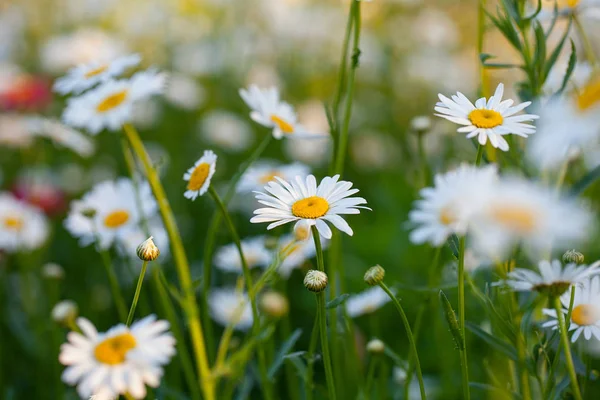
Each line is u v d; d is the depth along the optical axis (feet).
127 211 2.64
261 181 2.62
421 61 5.98
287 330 2.62
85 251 3.68
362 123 5.50
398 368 2.58
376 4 6.60
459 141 3.90
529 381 2.24
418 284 3.24
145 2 6.48
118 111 2.45
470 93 4.83
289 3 6.21
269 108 2.50
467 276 2.15
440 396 2.66
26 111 4.47
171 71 5.86
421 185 2.76
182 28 6.32
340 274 2.48
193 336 2.20
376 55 6.05
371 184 4.69
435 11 6.62
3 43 5.93
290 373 2.56
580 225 1.82
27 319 3.13
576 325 2.03
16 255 3.43
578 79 2.47
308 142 4.75
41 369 2.81
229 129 4.78
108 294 3.20
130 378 1.92
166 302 2.34
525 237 1.82
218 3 6.17
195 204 4.06
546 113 1.98
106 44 5.06
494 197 1.82
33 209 3.46
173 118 5.28
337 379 2.36
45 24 6.64
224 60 5.85
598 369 2.56
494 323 2.21
